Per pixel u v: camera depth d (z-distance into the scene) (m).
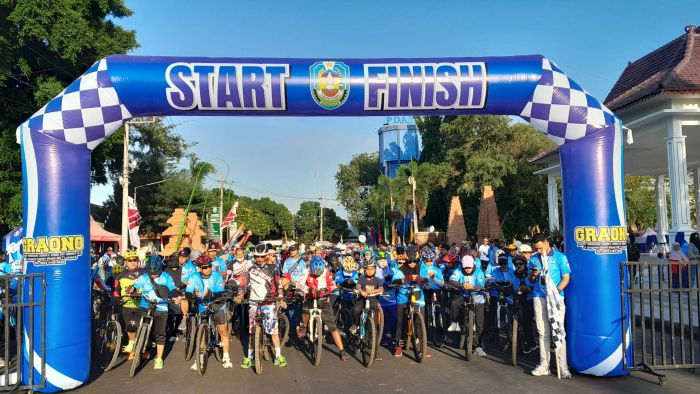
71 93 6.98
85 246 7.02
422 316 8.12
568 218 7.36
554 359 7.78
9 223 18.66
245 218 54.25
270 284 7.82
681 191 13.21
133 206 19.72
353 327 8.30
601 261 7.05
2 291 8.61
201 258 7.92
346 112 7.55
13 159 18.39
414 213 34.34
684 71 13.55
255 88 7.21
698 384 6.63
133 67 7.10
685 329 9.55
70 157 6.95
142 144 39.03
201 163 30.06
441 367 7.68
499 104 7.49
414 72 7.36
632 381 6.82
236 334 10.79
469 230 37.19
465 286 8.30
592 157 7.24
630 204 39.75
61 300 6.72
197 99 7.20
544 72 7.40
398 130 59.97
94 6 19.77
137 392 6.64
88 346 6.96
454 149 35.44
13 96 18.31
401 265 8.63
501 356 8.40
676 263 7.01
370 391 6.45
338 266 10.87
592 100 7.39
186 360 8.46
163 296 7.77
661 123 14.05
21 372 6.67
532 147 33.66
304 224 78.50
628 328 7.13
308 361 8.21
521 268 8.13
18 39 16.09
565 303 7.32
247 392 6.50
